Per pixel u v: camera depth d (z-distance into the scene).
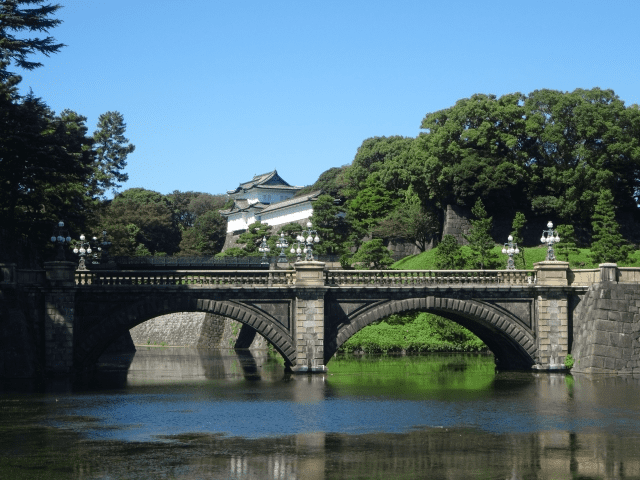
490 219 115.69
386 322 111.75
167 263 116.12
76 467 39.72
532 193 132.38
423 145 139.62
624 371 73.69
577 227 131.88
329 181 191.38
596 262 110.69
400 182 152.00
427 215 140.25
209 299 72.06
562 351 76.50
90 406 57.00
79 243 99.88
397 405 57.28
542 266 76.31
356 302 74.31
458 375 76.38
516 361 82.06
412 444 44.66
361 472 38.94
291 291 72.88
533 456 42.03
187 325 138.25
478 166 129.50
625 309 74.31
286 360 76.38
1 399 59.88
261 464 40.25
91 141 97.56
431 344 105.81
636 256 119.31
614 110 129.88
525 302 76.56
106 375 80.81
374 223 145.50
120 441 45.41
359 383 69.81
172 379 75.88
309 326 72.81
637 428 48.91
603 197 112.88
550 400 59.25
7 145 83.75
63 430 48.38
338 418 52.31
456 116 134.88
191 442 45.16
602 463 40.66
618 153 127.81
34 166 84.94
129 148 163.38
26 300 69.75
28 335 68.81
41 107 89.00
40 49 85.56
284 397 61.28
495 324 75.94
